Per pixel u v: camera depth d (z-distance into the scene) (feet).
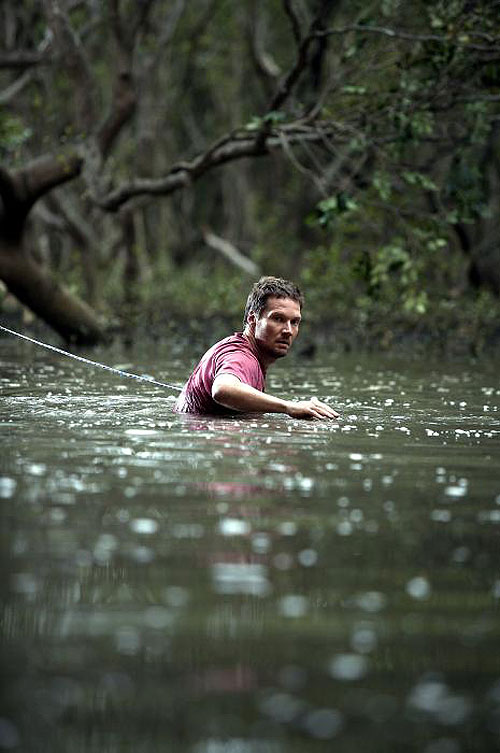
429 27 67.21
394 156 64.34
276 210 140.56
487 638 13.60
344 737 11.14
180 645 13.21
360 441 28.02
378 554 16.97
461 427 31.17
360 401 38.22
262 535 17.99
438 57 62.08
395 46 65.36
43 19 108.88
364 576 15.88
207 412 32.96
